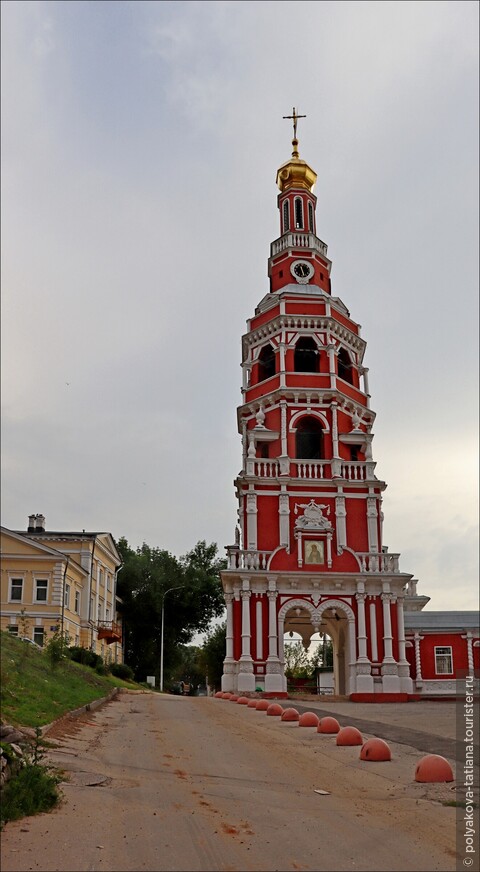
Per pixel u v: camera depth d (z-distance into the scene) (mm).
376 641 48125
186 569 84000
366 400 56469
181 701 39844
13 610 56406
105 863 8695
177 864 8727
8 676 23312
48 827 10062
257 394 54969
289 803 12086
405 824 10617
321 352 54531
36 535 64312
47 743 16656
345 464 51781
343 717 29062
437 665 50688
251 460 51156
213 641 84562
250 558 49031
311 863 8836
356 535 50719
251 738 21297
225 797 12477
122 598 81438
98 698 31609
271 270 59750
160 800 12047
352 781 14016
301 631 55219
